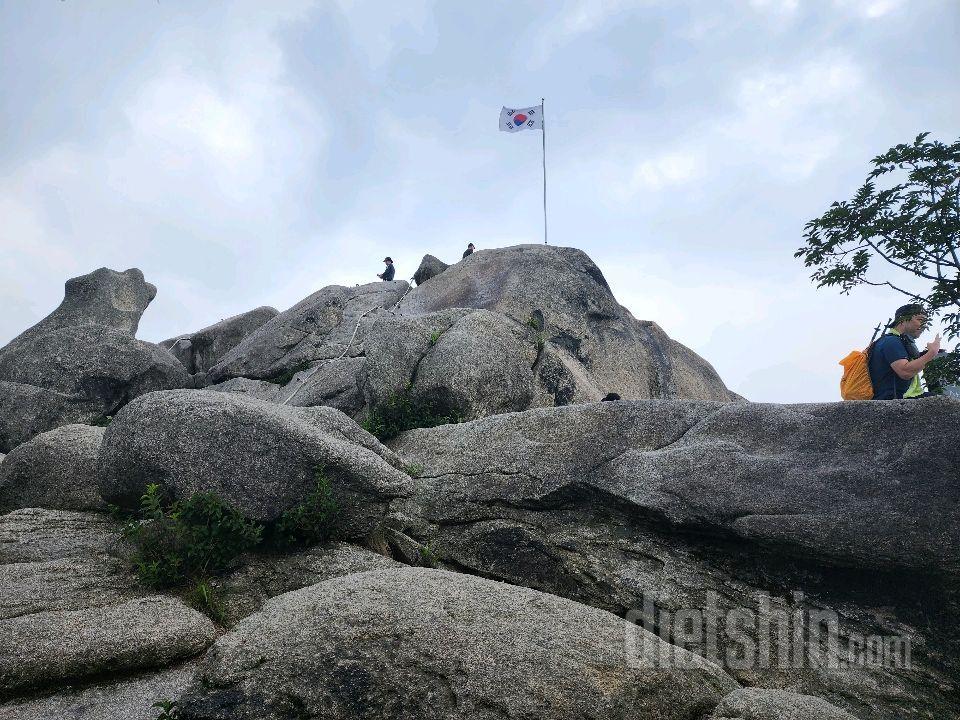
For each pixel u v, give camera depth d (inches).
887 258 582.2
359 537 395.9
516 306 796.0
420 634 243.0
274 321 922.1
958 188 555.2
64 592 327.0
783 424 352.5
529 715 219.6
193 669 285.9
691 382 941.2
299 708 225.5
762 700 239.9
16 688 263.4
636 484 357.4
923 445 311.9
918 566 291.9
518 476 397.1
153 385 861.8
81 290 1104.2
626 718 225.9
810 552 309.1
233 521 363.3
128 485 391.9
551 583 359.3
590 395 667.4
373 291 944.3
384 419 545.6
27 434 788.6
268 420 388.8
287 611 263.1
